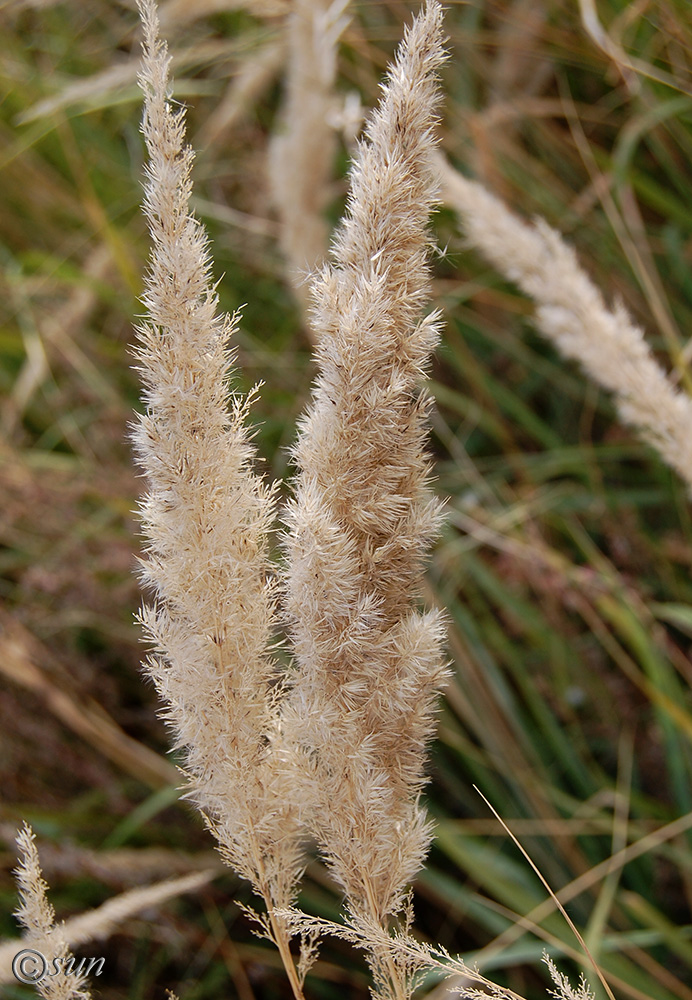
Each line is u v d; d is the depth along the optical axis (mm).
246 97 1149
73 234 1321
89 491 1087
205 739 479
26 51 1365
